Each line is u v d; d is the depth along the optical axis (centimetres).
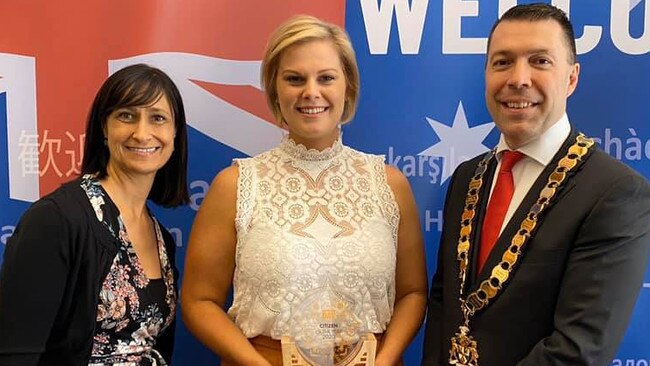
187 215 195
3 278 131
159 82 143
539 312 128
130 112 140
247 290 149
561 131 136
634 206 122
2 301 130
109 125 141
